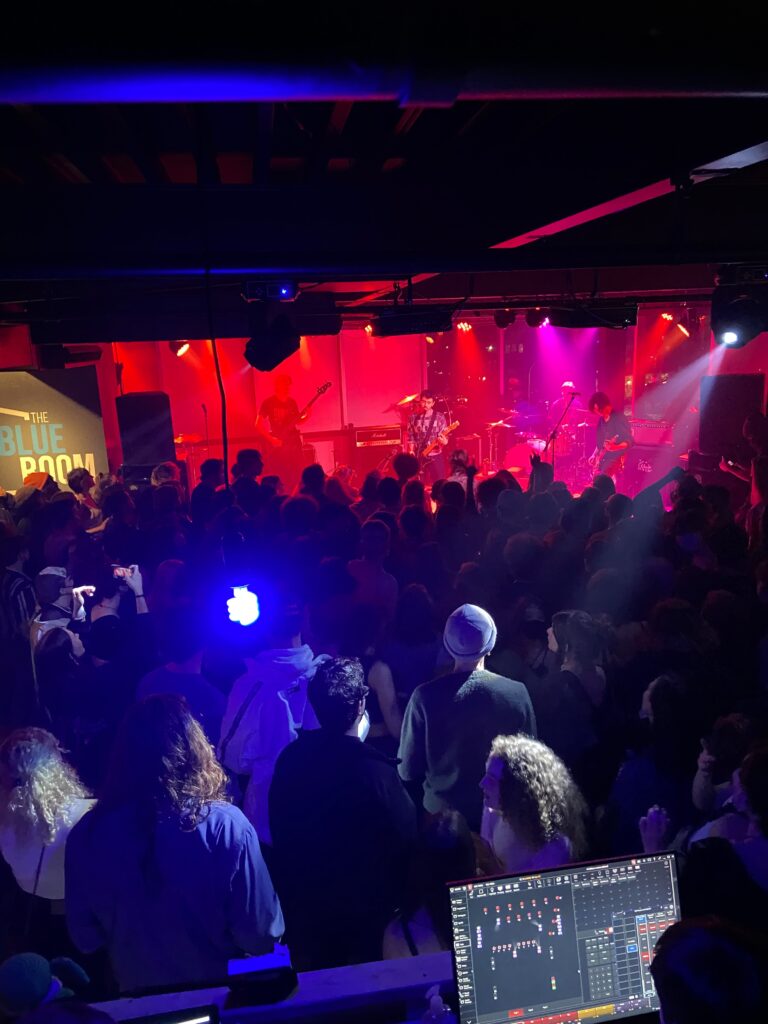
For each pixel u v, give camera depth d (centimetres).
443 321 674
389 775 219
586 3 66
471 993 153
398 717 340
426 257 316
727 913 184
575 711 295
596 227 516
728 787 229
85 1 63
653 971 125
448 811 196
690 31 67
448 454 1352
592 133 294
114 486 619
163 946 191
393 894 217
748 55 69
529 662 345
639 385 1270
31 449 736
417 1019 156
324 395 1345
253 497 591
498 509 516
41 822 235
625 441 1166
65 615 403
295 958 222
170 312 579
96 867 188
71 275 291
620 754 290
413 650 341
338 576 370
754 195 499
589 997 157
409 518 483
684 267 785
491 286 759
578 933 158
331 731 219
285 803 218
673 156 266
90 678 353
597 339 1394
